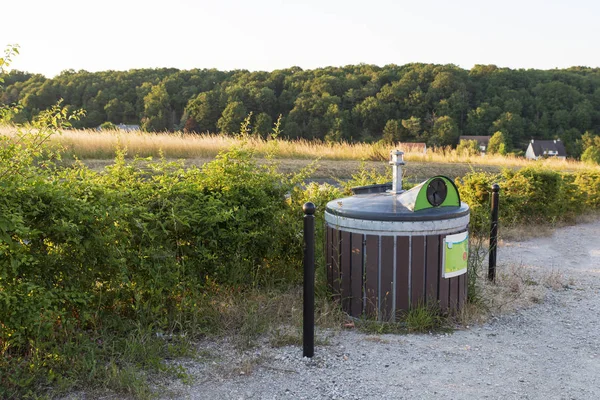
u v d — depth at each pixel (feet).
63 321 11.64
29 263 11.03
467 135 259.19
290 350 13.53
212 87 271.08
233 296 16.22
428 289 15.28
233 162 17.97
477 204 30.42
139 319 13.69
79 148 58.65
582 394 11.64
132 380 11.27
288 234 18.74
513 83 291.17
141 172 15.66
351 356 13.30
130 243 13.48
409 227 14.83
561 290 19.97
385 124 260.62
